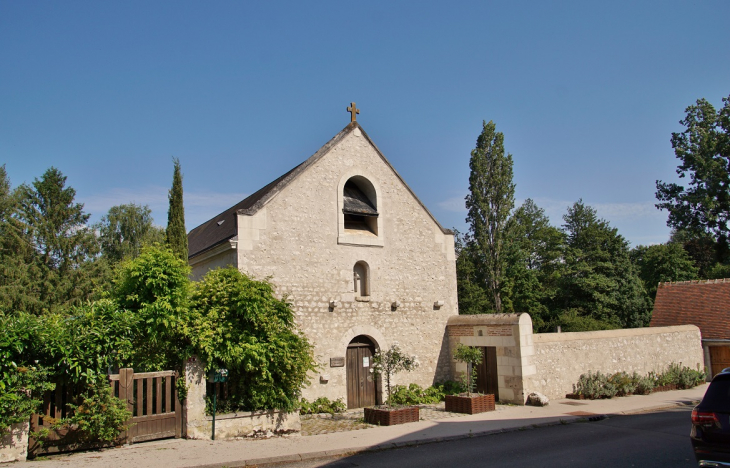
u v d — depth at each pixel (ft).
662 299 80.02
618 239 113.19
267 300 36.86
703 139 91.15
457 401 46.01
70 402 29.53
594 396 53.06
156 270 34.30
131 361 33.42
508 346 51.03
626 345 60.13
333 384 48.67
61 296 98.02
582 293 110.63
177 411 33.09
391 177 56.49
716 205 88.38
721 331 69.87
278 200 48.62
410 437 35.12
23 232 101.65
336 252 51.13
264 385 35.22
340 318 50.26
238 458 28.25
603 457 29.09
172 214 55.06
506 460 28.68
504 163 107.34
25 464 26.17
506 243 106.93
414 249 56.65
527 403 49.16
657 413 46.14
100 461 27.02
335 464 28.50
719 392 21.58
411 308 55.31
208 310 35.37
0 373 26.48
